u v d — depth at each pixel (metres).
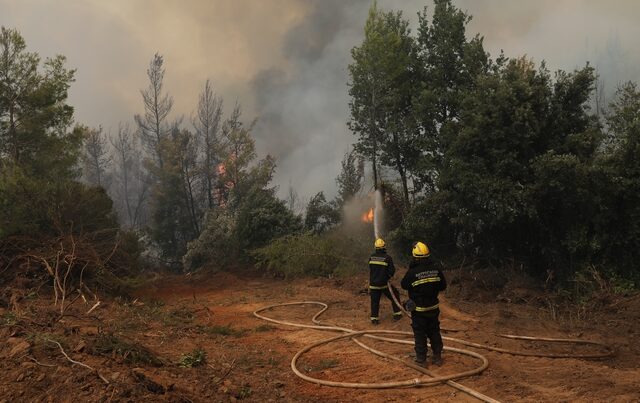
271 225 25.67
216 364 7.32
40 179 17.41
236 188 41.09
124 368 5.92
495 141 18.78
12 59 19.77
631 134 16.38
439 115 24.47
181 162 44.69
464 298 14.93
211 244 28.92
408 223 21.98
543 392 6.25
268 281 20.56
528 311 12.41
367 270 19.75
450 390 6.45
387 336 9.44
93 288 13.34
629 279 15.50
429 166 23.03
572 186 16.59
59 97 20.53
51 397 5.02
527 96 18.73
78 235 14.94
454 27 25.02
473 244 21.61
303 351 8.38
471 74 24.00
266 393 6.26
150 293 17.47
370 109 27.14
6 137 19.78
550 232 18.23
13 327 7.07
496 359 7.77
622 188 15.88
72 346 6.39
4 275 12.65
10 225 13.42
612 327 10.22
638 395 5.98
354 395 6.32
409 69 27.03
